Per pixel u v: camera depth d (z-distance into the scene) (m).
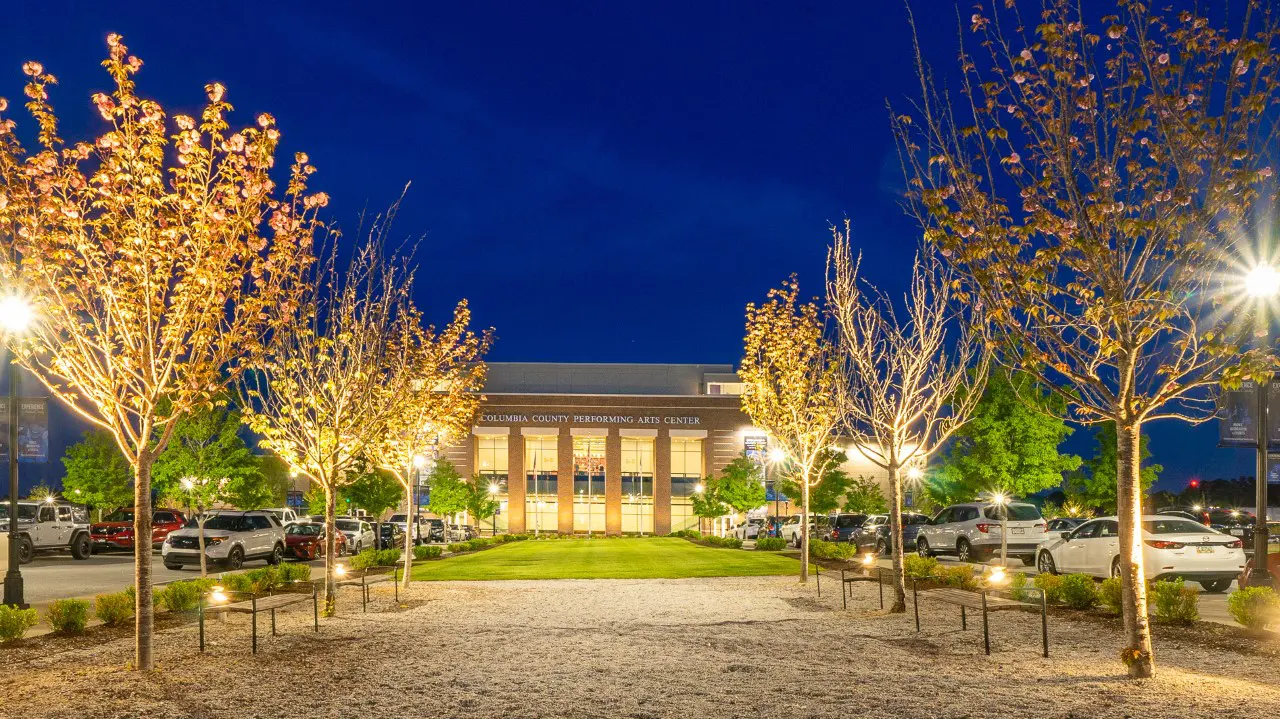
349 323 17.23
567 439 87.69
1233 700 8.22
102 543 38.84
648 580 23.34
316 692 8.94
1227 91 8.73
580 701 8.52
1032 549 28.02
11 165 9.63
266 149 10.16
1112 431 38.59
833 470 50.72
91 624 14.86
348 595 19.45
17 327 9.71
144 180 9.66
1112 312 8.91
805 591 19.92
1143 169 9.19
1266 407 17.36
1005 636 12.46
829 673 9.77
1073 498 40.94
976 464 33.09
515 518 86.62
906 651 11.29
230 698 8.67
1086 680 9.20
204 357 10.48
